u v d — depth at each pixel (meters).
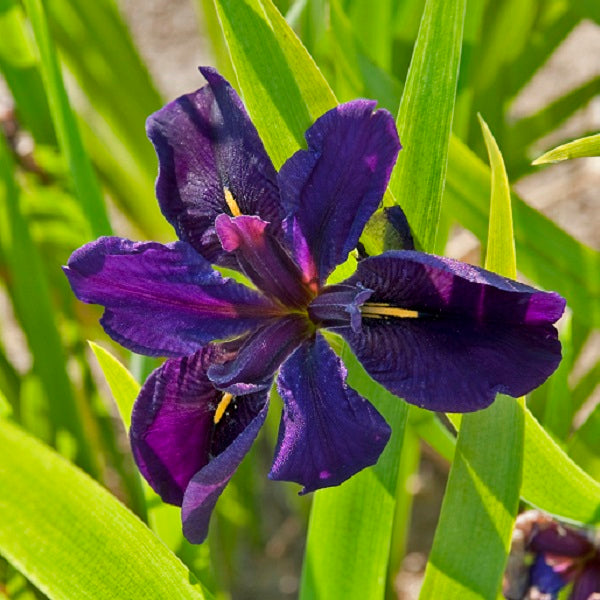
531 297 0.54
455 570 0.59
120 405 0.60
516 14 0.76
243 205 0.57
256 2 0.60
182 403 0.56
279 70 0.60
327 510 0.60
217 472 0.53
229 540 0.86
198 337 0.56
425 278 0.55
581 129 1.04
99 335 0.89
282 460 0.55
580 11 0.72
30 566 0.55
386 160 0.55
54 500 0.54
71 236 0.81
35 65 0.75
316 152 0.55
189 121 0.57
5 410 0.63
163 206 0.57
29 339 0.74
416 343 0.55
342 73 0.69
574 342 0.73
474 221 0.67
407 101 0.59
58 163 0.78
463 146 0.66
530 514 0.63
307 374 0.56
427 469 0.97
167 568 0.57
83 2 0.81
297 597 0.91
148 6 1.40
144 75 0.84
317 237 0.56
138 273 0.55
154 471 0.56
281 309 0.57
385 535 0.60
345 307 0.56
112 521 0.56
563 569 0.63
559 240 0.68
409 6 0.75
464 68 0.72
